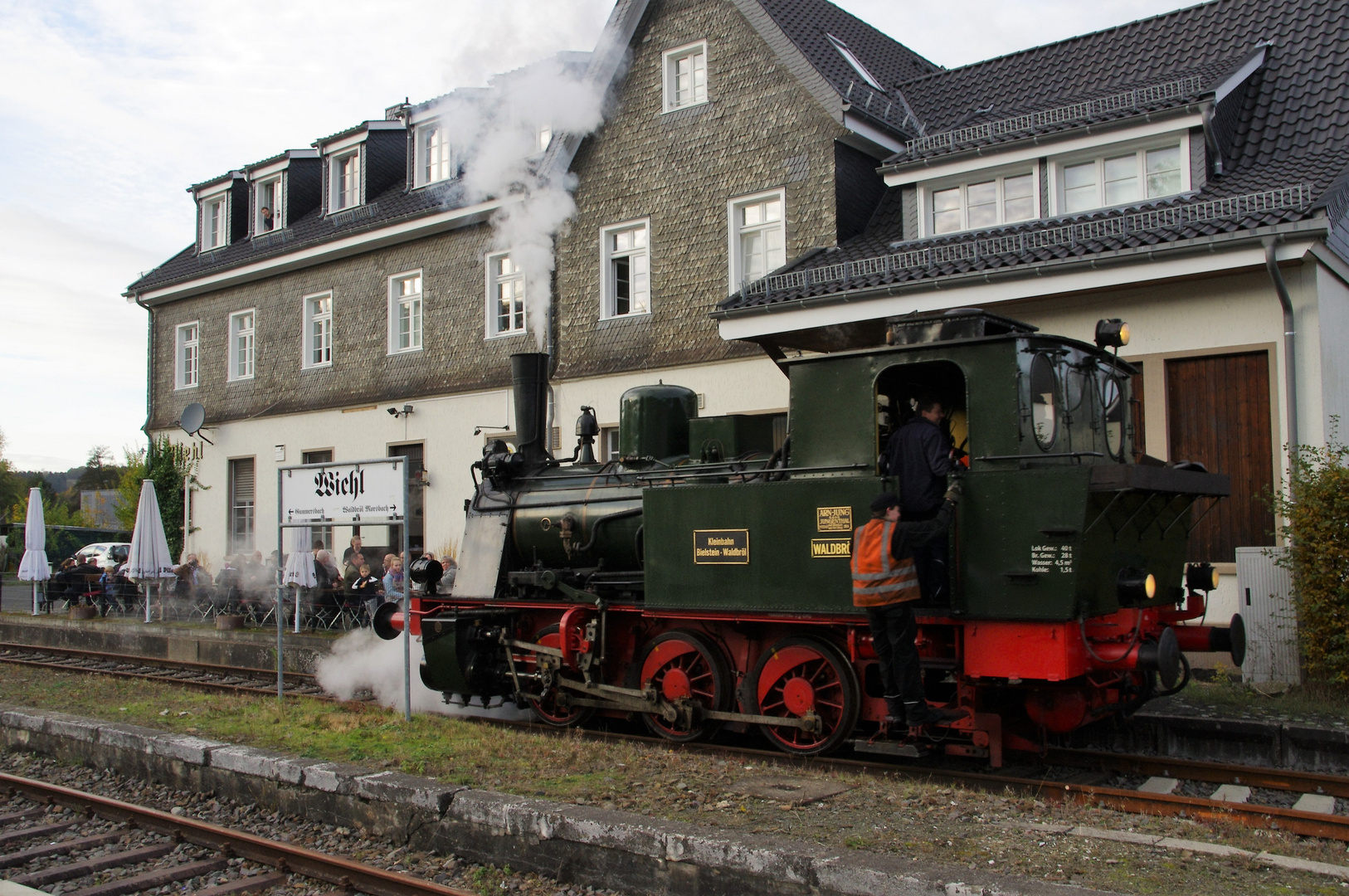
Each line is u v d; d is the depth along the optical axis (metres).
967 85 15.30
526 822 5.28
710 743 8.16
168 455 24.08
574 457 10.32
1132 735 7.90
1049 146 12.12
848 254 13.58
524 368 10.31
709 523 7.61
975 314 6.65
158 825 6.21
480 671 9.41
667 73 15.98
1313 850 4.97
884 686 6.63
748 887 4.55
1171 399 10.84
